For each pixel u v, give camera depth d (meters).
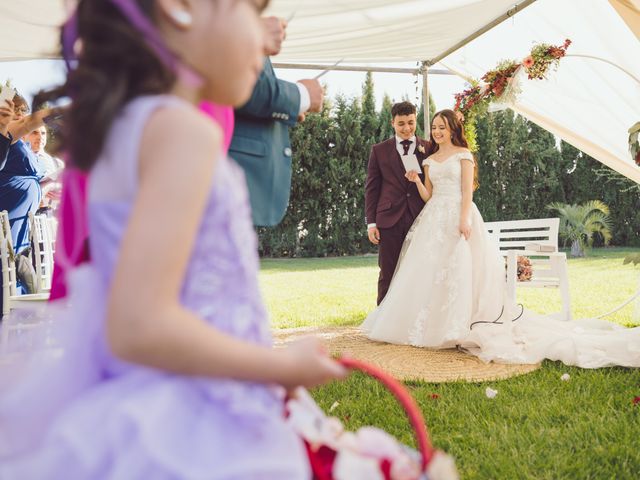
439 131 4.64
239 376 0.64
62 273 1.06
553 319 4.54
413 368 3.61
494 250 4.44
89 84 0.69
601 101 4.83
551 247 4.90
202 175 0.64
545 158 14.02
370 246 14.38
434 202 4.57
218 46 0.71
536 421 2.54
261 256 14.23
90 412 0.64
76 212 0.83
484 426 2.50
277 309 6.50
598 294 7.16
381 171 5.04
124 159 0.66
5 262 3.67
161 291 0.60
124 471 0.60
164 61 0.70
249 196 1.81
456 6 4.21
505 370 3.51
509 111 13.88
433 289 4.34
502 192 14.11
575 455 2.17
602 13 3.99
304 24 4.32
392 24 4.50
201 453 0.62
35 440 0.68
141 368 0.68
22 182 4.32
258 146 1.82
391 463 0.77
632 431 2.36
